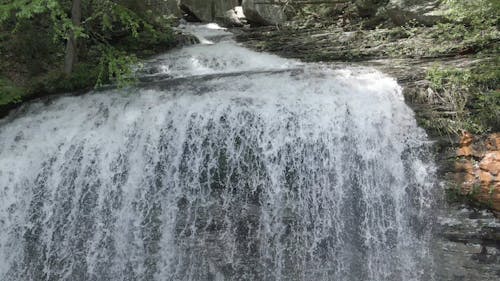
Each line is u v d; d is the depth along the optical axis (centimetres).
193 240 641
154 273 641
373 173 650
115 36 1018
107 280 648
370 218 636
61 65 925
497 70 675
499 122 623
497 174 597
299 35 1117
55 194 693
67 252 666
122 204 670
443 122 648
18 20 843
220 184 657
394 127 664
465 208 614
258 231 637
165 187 668
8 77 874
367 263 621
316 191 646
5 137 759
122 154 693
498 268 592
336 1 1243
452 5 882
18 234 685
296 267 625
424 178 632
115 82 845
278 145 664
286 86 742
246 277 630
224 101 708
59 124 753
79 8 852
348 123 670
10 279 670
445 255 608
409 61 826
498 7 805
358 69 798
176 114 704
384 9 1077
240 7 1412
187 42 1102
